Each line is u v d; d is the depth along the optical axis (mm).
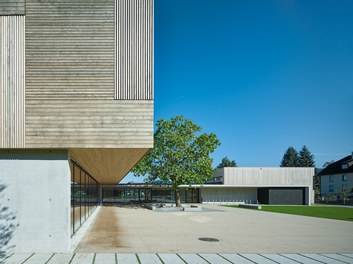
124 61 9914
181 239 12578
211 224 18250
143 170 30250
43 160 9789
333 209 36156
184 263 8617
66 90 9672
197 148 31172
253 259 9289
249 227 17078
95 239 12102
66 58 9773
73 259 8750
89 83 9750
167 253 9828
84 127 9602
